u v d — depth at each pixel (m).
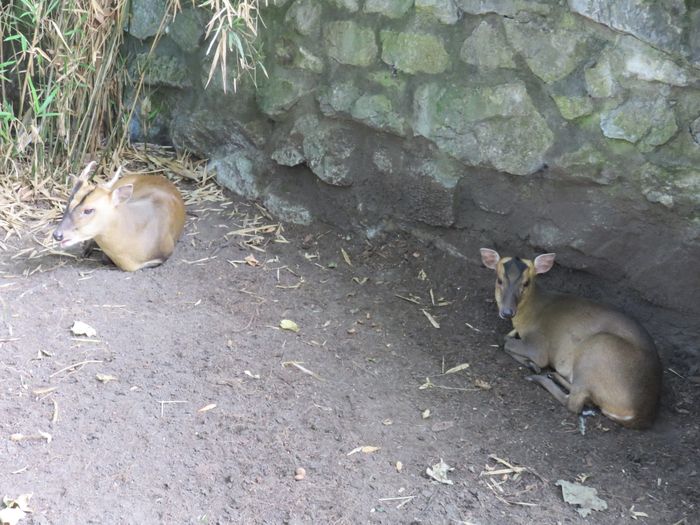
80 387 3.19
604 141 3.46
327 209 4.07
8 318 3.44
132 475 2.92
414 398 3.31
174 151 4.50
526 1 3.46
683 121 3.35
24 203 4.11
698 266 3.44
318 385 3.31
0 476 2.87
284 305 3.67
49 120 4.21
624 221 3.52
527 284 3.49
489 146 3.65
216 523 2.82
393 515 2.88
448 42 3.64
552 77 3.48
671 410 3.35
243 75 4.13
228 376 3.30
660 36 3.30
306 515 2.86
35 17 3.85
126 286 3.68
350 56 3.83
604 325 3.37
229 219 4.14
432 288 3.82
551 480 3.03
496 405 3.31
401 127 3.79
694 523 2.92
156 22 4.32
